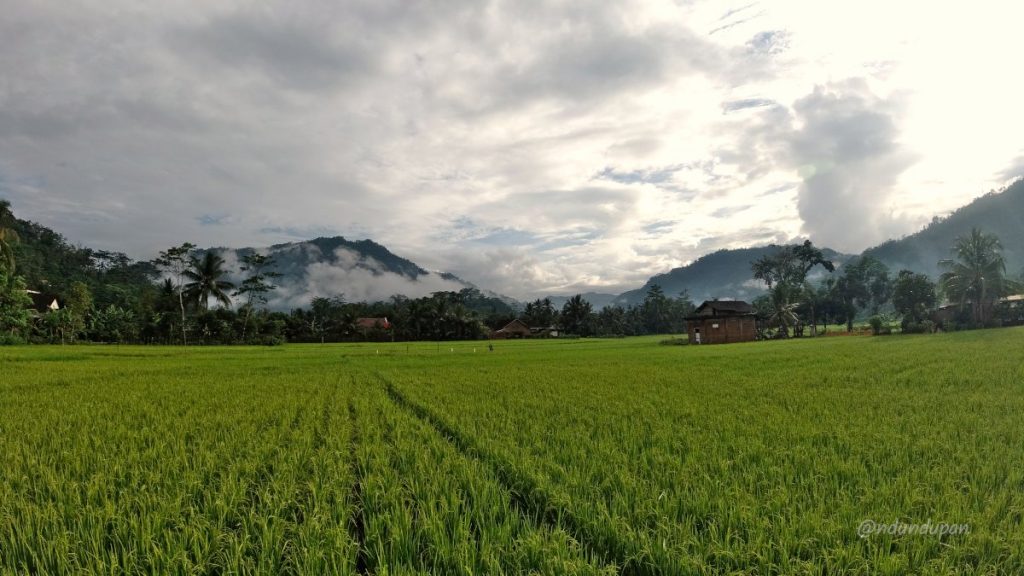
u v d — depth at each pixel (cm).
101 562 442
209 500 581
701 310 7194
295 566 456
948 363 2088
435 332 10438
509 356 4047
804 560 445
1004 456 693
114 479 678
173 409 1336
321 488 630
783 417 1042
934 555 445
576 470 657
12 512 572
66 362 3275
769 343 5556
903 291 6388
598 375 2198
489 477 675
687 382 1803
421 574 433
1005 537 451
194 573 445
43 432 1031
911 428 898
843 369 2088
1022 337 3766
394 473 684
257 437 941
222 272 7419
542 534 495
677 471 649
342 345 7350
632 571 451
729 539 466
